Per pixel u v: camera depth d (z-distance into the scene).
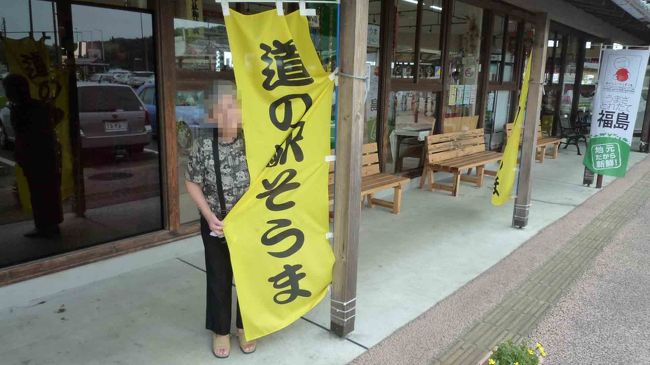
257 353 2.97
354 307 3.20
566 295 3.93
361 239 5.08
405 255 4.67
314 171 2.91
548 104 12.17
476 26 8.12
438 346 3.09
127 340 3.06
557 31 11.33
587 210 6.51
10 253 3.70
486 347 3.11
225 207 2.74
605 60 7.16
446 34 7.39
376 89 6.48
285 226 2.86
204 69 4.43
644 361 3.06
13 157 3.74
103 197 4.14
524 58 10.09
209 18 4.38
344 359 2.93
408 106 7.09
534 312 3.62
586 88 14.45
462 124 8.26
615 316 3.62
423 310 3.58
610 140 7.37
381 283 4.02
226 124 2.66
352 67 2.85
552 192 7.52
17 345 2.96
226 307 2.88
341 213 3.04
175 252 4.37
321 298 3.15
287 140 2.77
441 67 7.52
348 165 2.96
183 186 4.42
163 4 3.94
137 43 4.03
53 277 3.59
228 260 2.84
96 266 3.84
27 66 3.69
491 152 8.29
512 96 9.97
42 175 3.88
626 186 8.10
